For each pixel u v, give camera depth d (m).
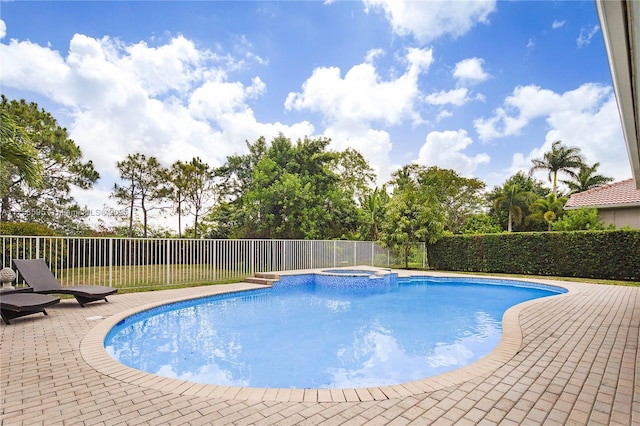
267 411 3.24
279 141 23.73
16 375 4.07
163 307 8.62
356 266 17.86
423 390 3.69
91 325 6.37
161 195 23.30
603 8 2.21
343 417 3.12
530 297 11.89
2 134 6.85
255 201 21.22
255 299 11.27
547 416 3.12
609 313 7.47
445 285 14.62
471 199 32.28
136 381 3.92
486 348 6.44
